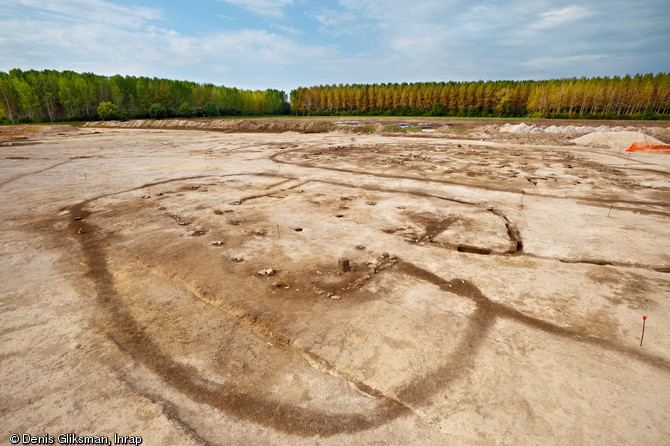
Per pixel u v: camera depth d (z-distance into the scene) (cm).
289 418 344
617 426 329
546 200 1127
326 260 692
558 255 716
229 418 344
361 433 328
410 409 353
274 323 491
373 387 381
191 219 944
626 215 971
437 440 319
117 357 429
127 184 1368
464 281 612
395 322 493
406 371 402
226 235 824
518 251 741
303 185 1342
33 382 387
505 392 371
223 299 553
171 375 401
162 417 344
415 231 855
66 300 556
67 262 697
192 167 1727
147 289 592
